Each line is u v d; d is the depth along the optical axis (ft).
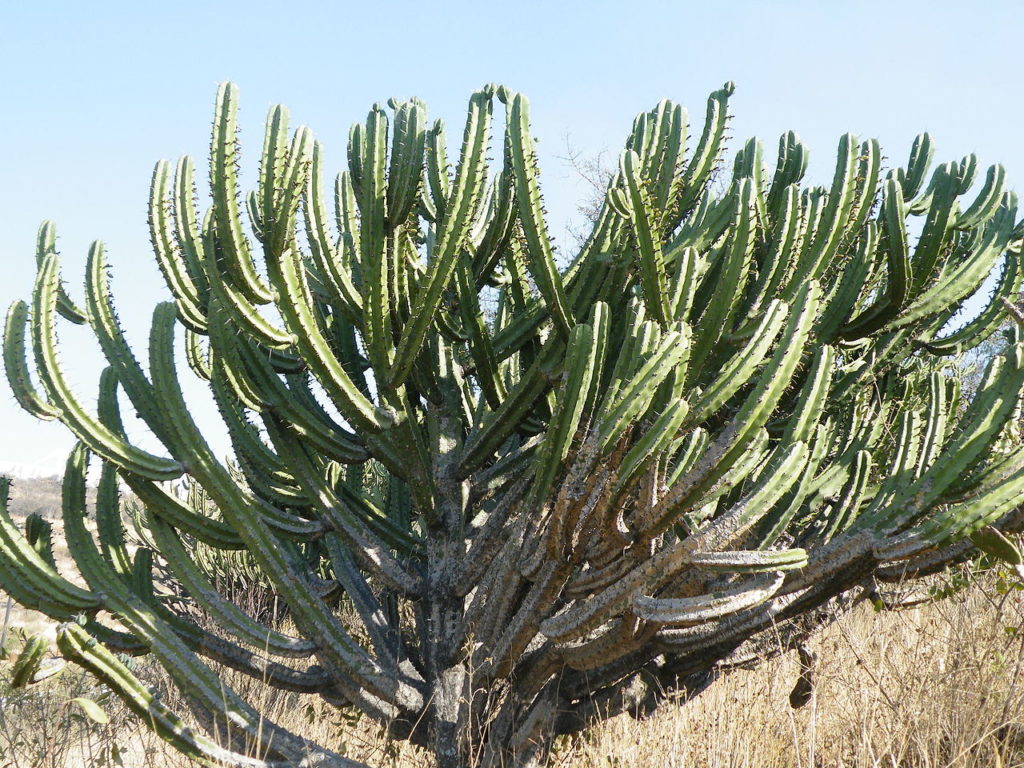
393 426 13.10
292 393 13.75
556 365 12.94
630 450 10.59
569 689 13.35
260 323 11.74
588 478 10.33
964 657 12.30
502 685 13.16
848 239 12.50
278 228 11.44
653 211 11.30
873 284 13.42
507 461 14.48
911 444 11.48
